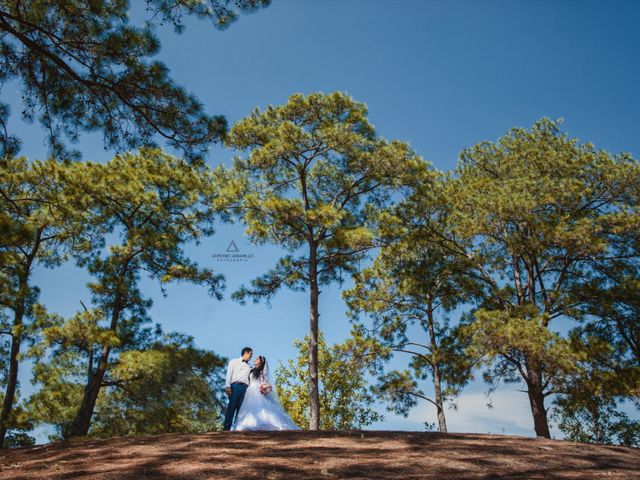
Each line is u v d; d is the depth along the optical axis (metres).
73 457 6.60
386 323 23.80
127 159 19.38
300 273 20.11
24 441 16.83
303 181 20.14
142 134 10.06
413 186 19.98
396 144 19.45
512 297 20.52
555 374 17.25
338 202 21.03
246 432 8.19
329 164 20.92
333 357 23.55
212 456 6.21
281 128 18.64
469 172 23.78
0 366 18.14
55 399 15.76
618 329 19.14
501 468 5.88
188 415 15.88
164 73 9.23
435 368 21.48
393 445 7.07
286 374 27.83
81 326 15.16
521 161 21.94
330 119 20.11
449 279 21.94
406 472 5.55
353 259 20.28
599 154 20.50
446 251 21.89
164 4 8.99
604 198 20.36
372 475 5.41
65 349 15.69
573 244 18.44
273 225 18.67
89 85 9.27
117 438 8.20
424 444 7.20
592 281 20.00
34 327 15.69
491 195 19.36
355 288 23.61
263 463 5.84
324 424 26.47
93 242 18.78
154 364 15.33
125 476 5.29
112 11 9.33
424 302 23.30
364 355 22.31
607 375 16.73
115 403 16.27
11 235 8.65
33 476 5.48
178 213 19.45
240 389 9.98
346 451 6.59
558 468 5.96
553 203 19.38
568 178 20.00
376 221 19.81
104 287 17.39
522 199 18.56
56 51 9.35
